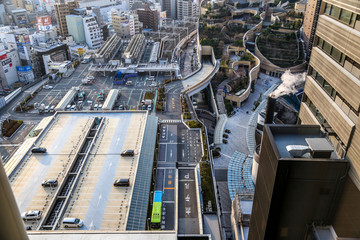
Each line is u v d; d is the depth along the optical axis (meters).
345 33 27.22
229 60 198.50
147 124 119.50
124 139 110.69
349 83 26.62
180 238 72.12
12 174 93.38
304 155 29.50
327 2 31.45
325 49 32.34
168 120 134.38
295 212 29.84
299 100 148.75
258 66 191.88
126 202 83.81
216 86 179.38
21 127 129.62
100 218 78.81
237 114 160.75
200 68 193.75
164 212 86.94
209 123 159.88
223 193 106.31
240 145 134.12
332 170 26.95
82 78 178.62
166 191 94.31
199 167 102.88
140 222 78.62
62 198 85.94
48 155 102.38
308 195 28.70
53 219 79.75
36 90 161.12
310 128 32.66
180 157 110.44
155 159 108.50
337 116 28.75
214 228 80.44
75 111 129.00
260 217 34.34
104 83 172.12
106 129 116.75
